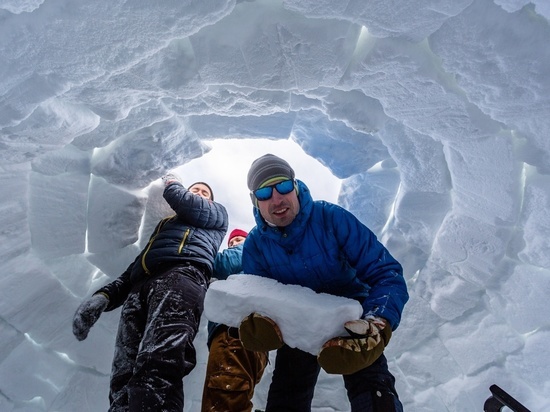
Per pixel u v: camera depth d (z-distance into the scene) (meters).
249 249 1.46
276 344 1.17
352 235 1.34
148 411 1.21
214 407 1.34
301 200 1.36
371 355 1.08
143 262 1.73
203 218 1.92
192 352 1.47
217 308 1.24
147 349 1.35
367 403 1.16
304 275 1.37
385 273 1.29
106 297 1.70
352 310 1.13
